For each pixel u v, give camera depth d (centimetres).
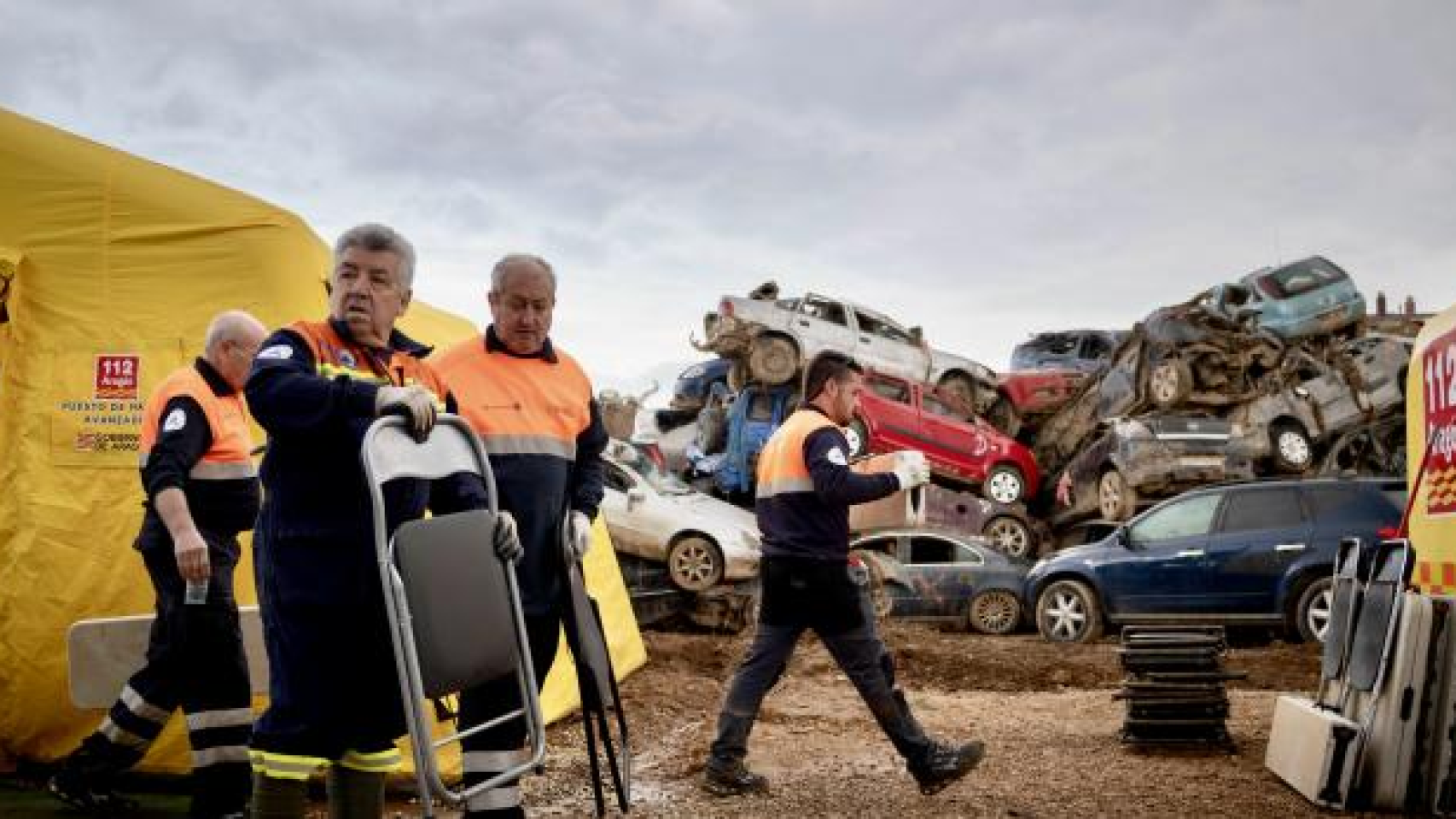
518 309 514
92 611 687
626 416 2531
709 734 866
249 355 565
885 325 2477
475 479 422
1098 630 1609
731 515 1831
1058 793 677
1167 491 2042
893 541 1841
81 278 712
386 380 412
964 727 927
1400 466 2145
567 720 892
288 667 380
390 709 388
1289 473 2119
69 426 702
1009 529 2227
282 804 377
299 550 381
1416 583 851
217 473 558
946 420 2339
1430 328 872
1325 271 2370
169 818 596
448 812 619
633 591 1712
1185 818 617
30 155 717
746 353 2394
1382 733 631
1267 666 1295
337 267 412
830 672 1305
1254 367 2155
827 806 643
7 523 689
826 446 636
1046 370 2641
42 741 679
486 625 381
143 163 732
